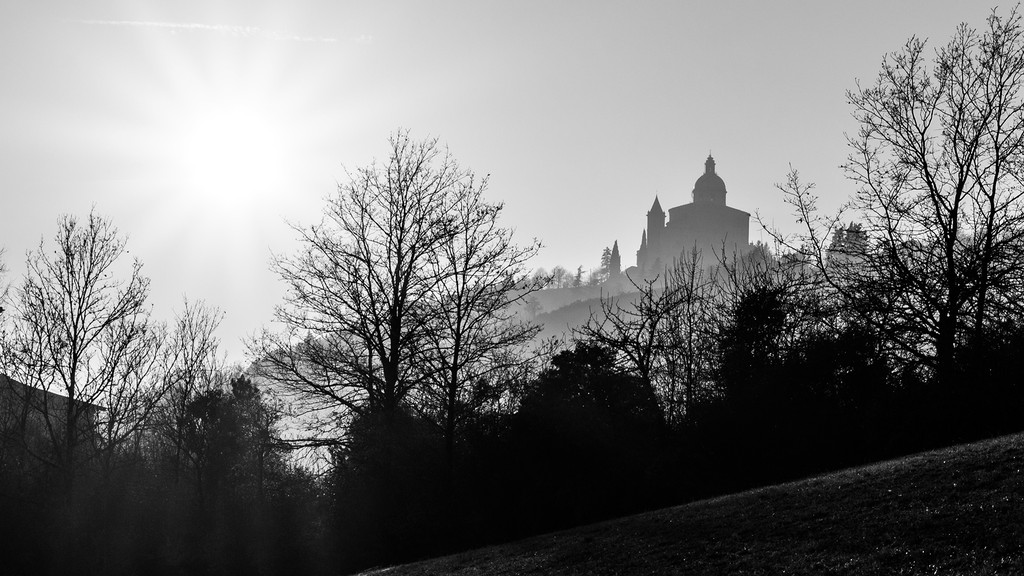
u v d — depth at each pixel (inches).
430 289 1317.7
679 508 927.7
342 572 1283.2
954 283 1267.2
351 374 1286.9
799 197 1480.1
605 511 1187.9
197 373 1786.4
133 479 1646.2
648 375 1514.5
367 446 1269.7
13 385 1448.1
